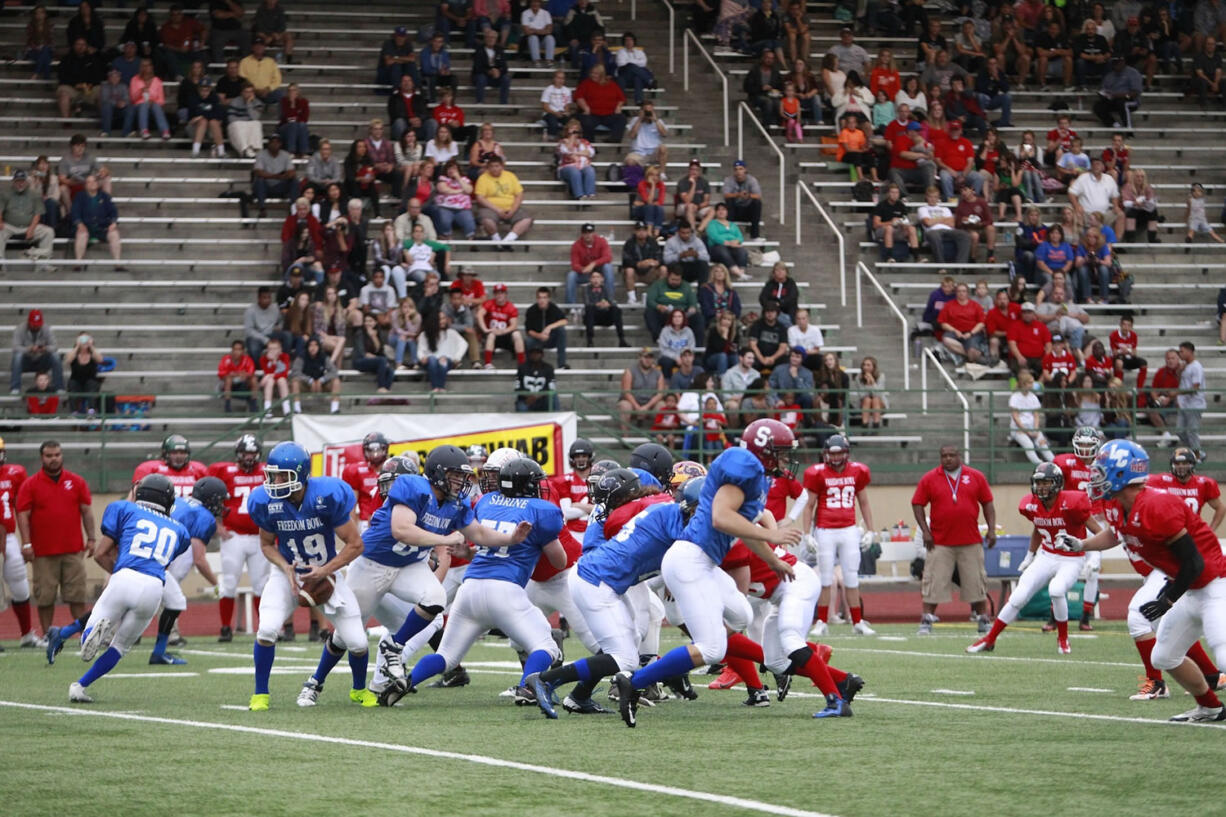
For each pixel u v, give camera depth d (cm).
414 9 4741
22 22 4466
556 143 4334
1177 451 2347
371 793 1042
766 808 978
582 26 4616
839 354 3862
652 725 1416
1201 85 4994
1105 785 1068
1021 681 1850
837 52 4722
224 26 4403
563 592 1652
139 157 4094
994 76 4734
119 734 1359
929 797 1020
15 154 4075
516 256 4012
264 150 4006
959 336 3884
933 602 2698
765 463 1478
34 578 2570
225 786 1076
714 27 4881
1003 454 3759
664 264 3881
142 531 1700
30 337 3409
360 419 3127
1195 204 4525
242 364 3478
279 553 1575
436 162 4062
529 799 1015
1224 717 1420
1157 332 4169
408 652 1653
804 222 4312
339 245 3688
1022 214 4362
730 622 1539
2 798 1036
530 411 3472
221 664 2156
